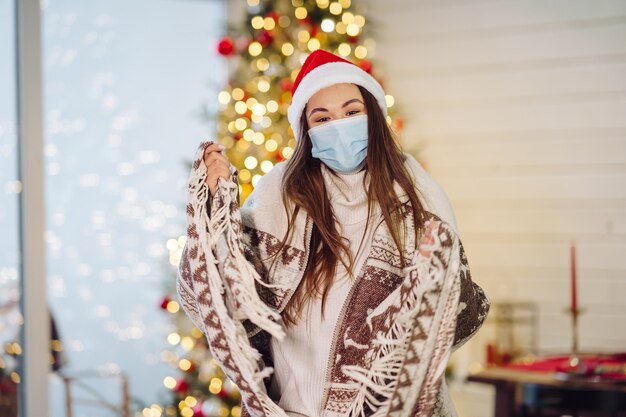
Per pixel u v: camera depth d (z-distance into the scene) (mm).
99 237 4008
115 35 4082
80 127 3959
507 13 4016
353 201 1645
